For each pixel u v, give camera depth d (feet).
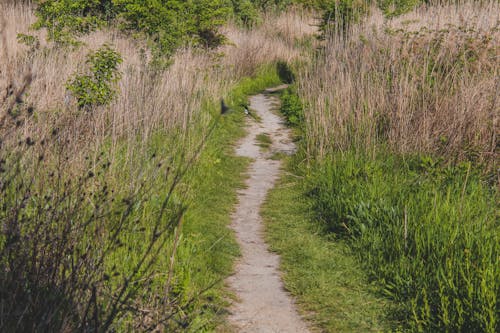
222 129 43.91
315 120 36.58
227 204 28.99
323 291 19.92
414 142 31.89
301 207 28.55
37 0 52.26
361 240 22.90
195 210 25.61
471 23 45.50
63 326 11.61
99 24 49.06
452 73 36.22
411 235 21.36
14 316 11.30
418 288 18.54
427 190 25.66
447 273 18.39
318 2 75.66
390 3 69.51
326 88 38.63
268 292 19.81
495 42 40.52
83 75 32.12
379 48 42.14
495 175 28.68
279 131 46.78
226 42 67.46
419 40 40.70
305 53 76.64
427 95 33.86
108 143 28.68
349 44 47.91
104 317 13.55
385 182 26.81
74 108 28.58
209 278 19.97
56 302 12.00
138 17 51.34
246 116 51.11
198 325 15.83
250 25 94.27
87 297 13.24
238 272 21.38
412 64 37.55
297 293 19.80
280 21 98.37
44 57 37.78
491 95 32.01
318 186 29.71
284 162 37.91
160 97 36.55
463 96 31.65
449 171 28.12
